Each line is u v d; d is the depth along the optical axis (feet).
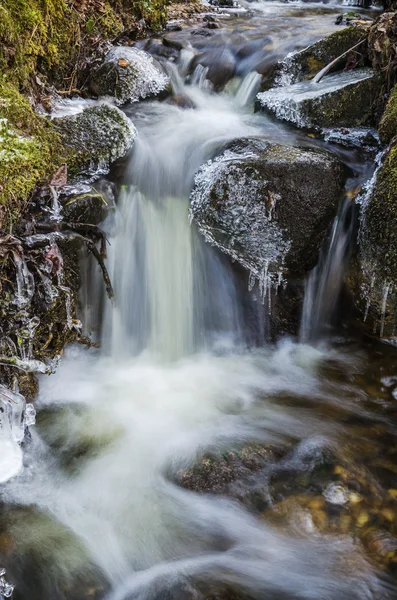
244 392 13.46
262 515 10.23
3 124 11.58
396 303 13.60
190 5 25.55
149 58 18.21
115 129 14.35
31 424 11.55
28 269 11.38
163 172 14.64
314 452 11.50
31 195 11.70
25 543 9.75
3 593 8.98
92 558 9.61
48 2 15.20
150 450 11.62
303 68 18.04
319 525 10.04
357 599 8.93
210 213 13.51
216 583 9.22
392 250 13.19
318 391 13.47
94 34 18.19
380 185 13.43
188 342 15.08
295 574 9.32
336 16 24.14
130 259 14.10
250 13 25.21
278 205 13.41
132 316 14.47
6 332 11.23
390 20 16.34
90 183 13.39
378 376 13.84
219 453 11.35
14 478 10.77
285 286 14.37
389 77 15.92
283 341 15.10
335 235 14.29
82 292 13.46
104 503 10.54
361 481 10.86
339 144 15.53
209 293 14.69
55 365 12.76
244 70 18.89
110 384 13.55
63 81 16.58
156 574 9.39
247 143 14.65
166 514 10.36
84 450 11.62
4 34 12.98
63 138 13.56
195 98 18.26
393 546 9.64
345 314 14.96
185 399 13.16
